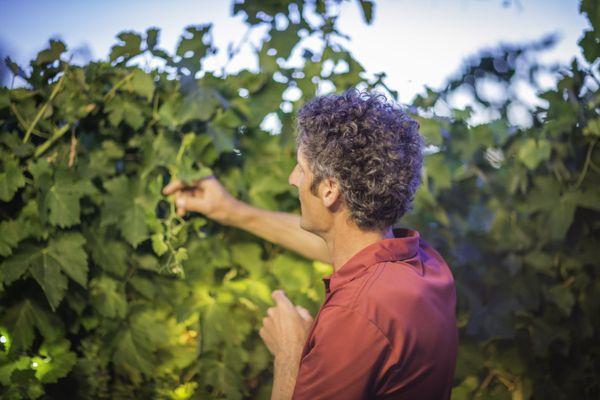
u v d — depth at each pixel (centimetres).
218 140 161
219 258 170
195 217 169
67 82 152
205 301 170
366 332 106
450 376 118
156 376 176
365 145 115
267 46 170
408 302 110
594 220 195
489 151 186
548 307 196
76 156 156
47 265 149
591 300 198
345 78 174
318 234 128
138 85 155
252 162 174
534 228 191
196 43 162
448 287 125
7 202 153
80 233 155
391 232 129
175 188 160
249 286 173
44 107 150
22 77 150
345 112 118
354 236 122
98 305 163
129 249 165
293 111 172
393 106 124
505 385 200
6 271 145
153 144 159
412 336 108
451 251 186
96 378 171
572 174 189
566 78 184
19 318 154
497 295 189
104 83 158
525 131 184
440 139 176
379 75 175
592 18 176
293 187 174
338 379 106
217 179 171
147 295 168
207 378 171
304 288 178
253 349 177
